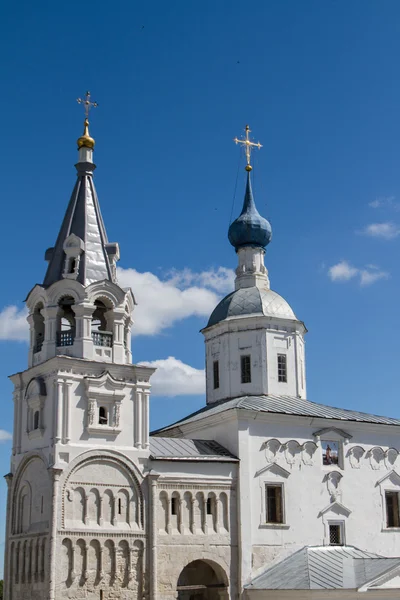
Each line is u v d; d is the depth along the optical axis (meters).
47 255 55.25
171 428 61.62
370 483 57.62
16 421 53.06
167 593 48.69
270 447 54.72
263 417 54.81
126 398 51.09
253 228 66.06
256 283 65.31
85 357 50.22
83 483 48.09
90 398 49.56
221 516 52.00
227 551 51.38
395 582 45.94
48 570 45.66
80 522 47.41
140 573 48.19
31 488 49.97
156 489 50.16
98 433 49.44
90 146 57.19
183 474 51.34
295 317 63.50
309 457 55.84
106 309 52.75
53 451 47.75
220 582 51.66
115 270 54.47
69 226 54.62
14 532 51.00
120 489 49.16
